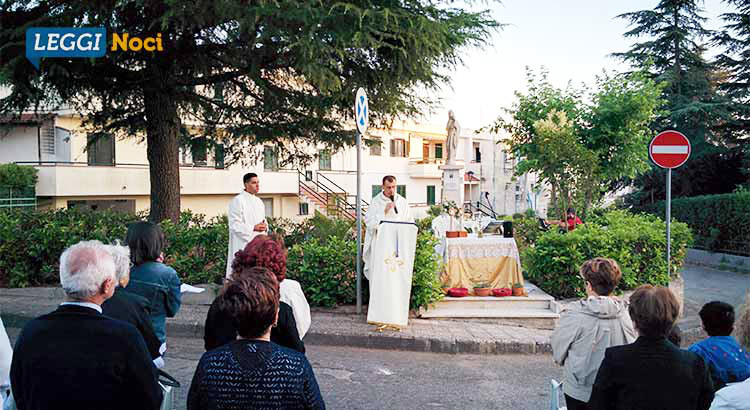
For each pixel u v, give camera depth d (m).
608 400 2.84
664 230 10.30
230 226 8.52
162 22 9.02
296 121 13.88
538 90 14.55
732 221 18.39
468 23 11.23
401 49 10.27
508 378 6.33
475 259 9.63
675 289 10.41
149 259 4.13
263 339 2.50
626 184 26.06
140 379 2.64
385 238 7.87
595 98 14.21
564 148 12.28
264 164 28.88
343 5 9.23
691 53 25.50
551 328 8.43
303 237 11.73
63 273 2.70
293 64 11.20
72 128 21.55
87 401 2.55
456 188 12.97
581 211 12.53
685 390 2.71
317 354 7.09
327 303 8.66
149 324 3.56
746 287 13.77
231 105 14.31
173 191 12.62
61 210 12.48
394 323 7.69
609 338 3.43
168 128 12.45
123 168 23.11
